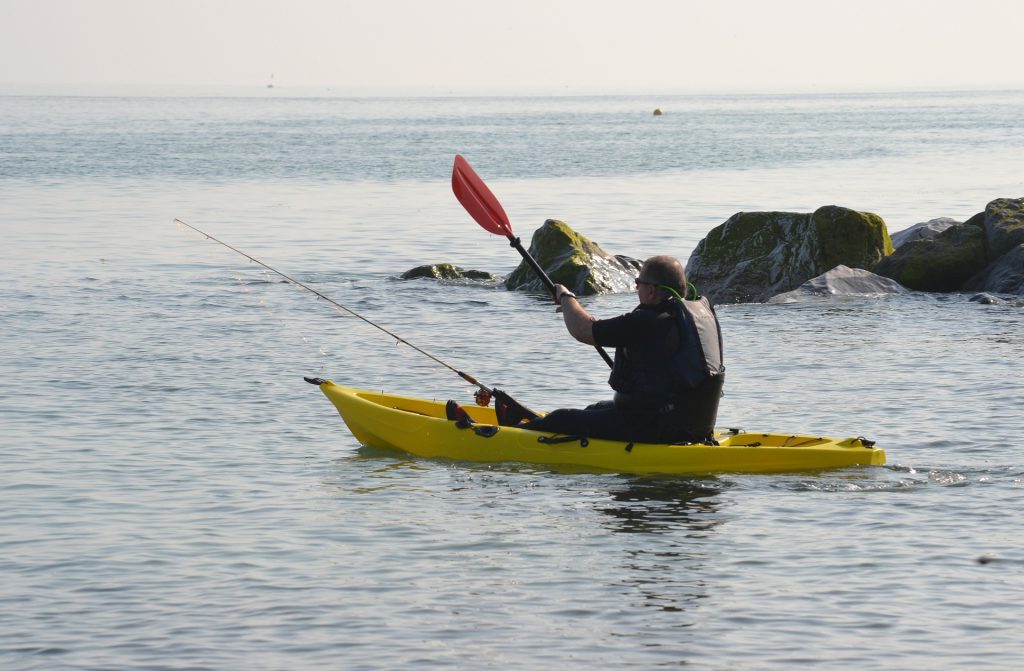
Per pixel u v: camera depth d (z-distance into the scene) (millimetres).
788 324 28938
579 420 15945
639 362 15312
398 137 150250
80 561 12352
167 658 10062
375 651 10195
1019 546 12555
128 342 25688
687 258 42656
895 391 20734
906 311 30766
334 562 12305
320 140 140625
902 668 9820
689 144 132375
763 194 69562
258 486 15125
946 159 104000
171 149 117625
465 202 18344
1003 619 10734
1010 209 35219
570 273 35375
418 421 16656
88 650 10219
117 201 63438
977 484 14906
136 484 15195
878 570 11938
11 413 19094
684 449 15383
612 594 11398
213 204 62625
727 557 12359
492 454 16203
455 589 11547
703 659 10000
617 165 96375
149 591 11523
